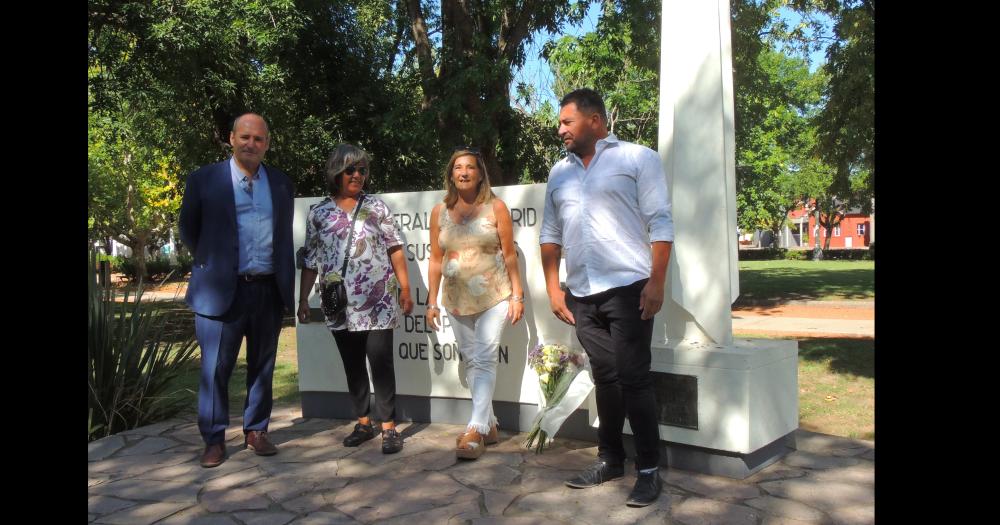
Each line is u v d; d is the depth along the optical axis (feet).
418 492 11.87
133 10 35.88
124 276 103.35
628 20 45.09
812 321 40.63
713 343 12.73
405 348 16.43
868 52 43.52
